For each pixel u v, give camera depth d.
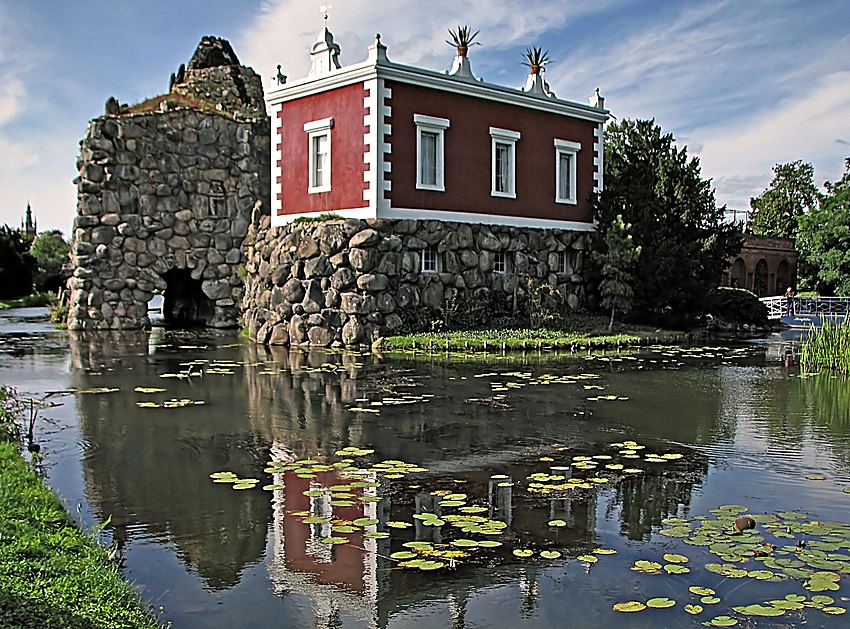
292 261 20.39
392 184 20.27
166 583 5.45
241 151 25.86
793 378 14.80
